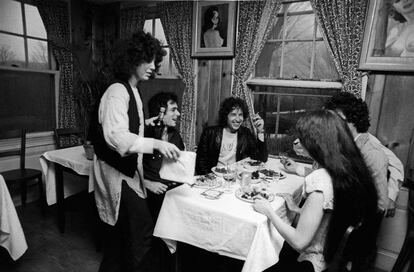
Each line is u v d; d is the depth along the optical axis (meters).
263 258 1.21
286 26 2.46
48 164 2.30
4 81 2.90
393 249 2.11
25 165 3.03
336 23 2.10
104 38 3.57
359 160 1.11
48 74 3.24
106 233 1.86
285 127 2.58
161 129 1.90
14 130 3.01
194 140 3.03
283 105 2.56
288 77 2.49
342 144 1.10
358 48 2.04
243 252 1.25
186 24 2.87
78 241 2.30
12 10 2.87
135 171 1.46
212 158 2.35
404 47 1.90
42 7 3.01
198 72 2.92
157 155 1.65
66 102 3.27
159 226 1.48
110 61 1.47
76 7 3.33
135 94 1.47
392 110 2.04
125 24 3.34
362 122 1.51
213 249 1.34
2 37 2.83
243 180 1.64
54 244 2.25
